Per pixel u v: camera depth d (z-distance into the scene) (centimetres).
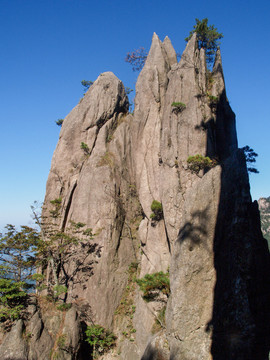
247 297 1553
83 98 5209
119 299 3700
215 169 1922
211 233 1794
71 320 2856
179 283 1762
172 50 4581
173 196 3145
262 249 1709
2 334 2530
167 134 3491
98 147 4625
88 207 4166
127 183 4478
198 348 1599
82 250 3869
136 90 4319
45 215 4622
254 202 1839
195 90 3419
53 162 4944
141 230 3675
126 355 3050
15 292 2719
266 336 1500
